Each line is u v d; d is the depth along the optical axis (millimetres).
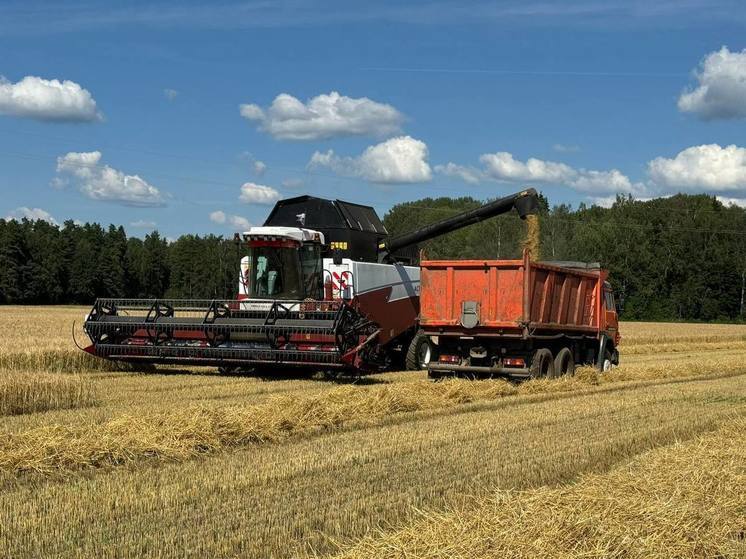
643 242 90750
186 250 108125
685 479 8047
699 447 10109
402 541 6098
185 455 9562
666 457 9445
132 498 7664
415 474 8797
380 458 9656
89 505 7434
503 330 17719
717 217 92938
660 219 92750
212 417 10906
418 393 15172
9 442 9375
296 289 19969
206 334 18156
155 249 110938
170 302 18984
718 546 6367
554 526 6250
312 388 16641
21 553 6188
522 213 21641
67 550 6254
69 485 8180
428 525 6410
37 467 8789
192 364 18734
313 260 20234
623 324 70812
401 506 7535
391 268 21312
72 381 13906
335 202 21812
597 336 21641
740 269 90062
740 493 7699
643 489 7590
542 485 8500
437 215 102375
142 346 18516
